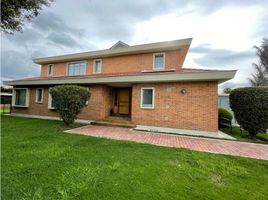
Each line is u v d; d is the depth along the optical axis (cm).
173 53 1175
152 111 918
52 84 1189
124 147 548
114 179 320
